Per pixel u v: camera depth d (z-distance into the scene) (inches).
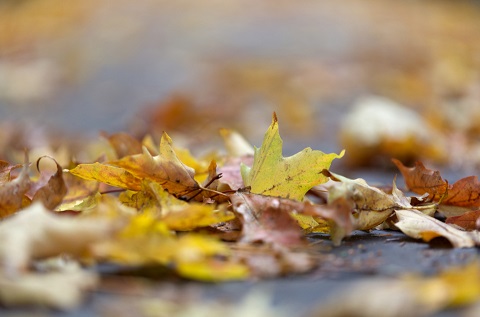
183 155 58.4
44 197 51.0
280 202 50.7
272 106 131.6
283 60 177.5
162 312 44.6
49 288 45.1
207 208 49.4
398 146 84.2
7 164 54.2
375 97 141.3
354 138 84.9
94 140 103.2
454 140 94.3
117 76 169.8
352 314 44.3
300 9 261.7
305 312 44.7
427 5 297.4
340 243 50.7
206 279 46.7
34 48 206.1
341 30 223.8
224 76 159.5
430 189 55.0
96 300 45.4
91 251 46.9
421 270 47.9
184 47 200.4
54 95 154.1
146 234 47.7
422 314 44.3
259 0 278.2
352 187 51.1
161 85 157.9
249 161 58.0
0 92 156.1
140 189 53.2
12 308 44.8
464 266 48.1
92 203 52.9
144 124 113.9
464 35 224.8
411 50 191.6
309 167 52.4
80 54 194.5
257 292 46.0
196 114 119.0
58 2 273.1
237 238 50.3
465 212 54.2
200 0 278.2
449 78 154.3
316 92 143.6
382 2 292.8
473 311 44.5
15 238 46.3
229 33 218.8
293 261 47.8
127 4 270.5
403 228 51.1
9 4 274.4
